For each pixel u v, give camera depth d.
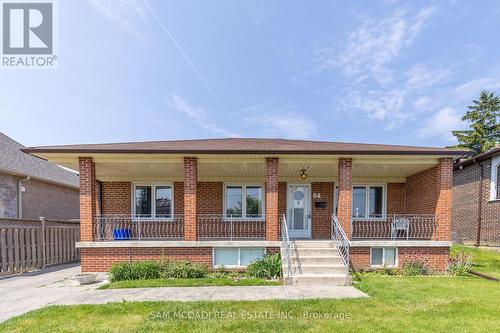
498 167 12.89
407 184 12.19
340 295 6.14
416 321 4.68
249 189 12.55
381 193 12.48
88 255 8.63
